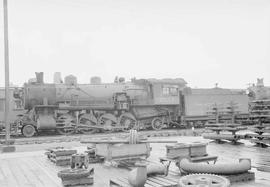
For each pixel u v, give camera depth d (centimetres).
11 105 2161
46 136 1997
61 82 2409
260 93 3072
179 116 2556
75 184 661
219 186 492
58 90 2200
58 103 2169
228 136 1311
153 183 600
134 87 2427
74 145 1497
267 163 860
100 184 676
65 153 969
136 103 2377
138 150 918
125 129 2347
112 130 2255
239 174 672
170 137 1761
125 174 787
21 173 816
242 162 673
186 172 700
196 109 2583
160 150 1239
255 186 629
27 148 1427
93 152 975
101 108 2266
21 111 2172
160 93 2436
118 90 2388
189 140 1549
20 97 2152
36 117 2078
